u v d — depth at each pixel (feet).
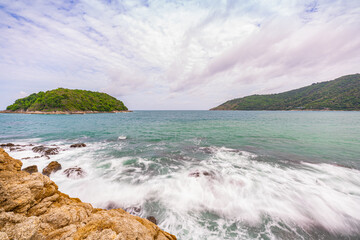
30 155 45.37
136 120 180.34
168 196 25.46
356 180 30.01
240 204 23.35
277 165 37.78
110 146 57.57
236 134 81.15
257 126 113.60
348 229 18.75
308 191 26.30
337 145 56.49
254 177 31.32
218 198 24.86
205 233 18.21
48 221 11.94
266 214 21.22
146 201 24.21
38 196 14.84
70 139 70.69
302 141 63.46
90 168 36.45
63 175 32.48
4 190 12.28
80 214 14.05
